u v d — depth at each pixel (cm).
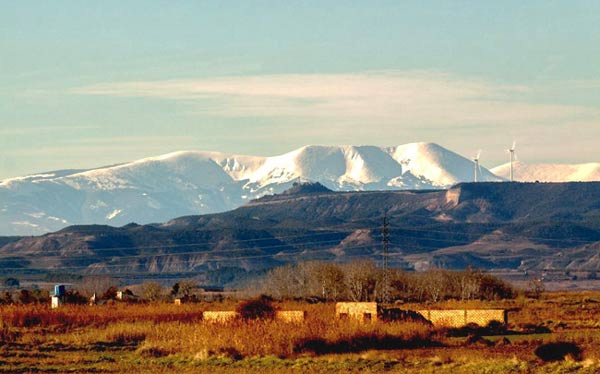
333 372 14188
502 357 15550
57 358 16200
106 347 17800
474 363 14488
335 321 18788
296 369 14475
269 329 17338
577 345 15938
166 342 17362
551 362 14738
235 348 16325
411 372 13962
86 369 14800
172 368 14888
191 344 16688
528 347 17225
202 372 14300
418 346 17512
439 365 14612
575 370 13925
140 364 15325
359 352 16588
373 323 19038
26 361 15762
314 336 16962
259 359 15500
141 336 18850
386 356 15488
